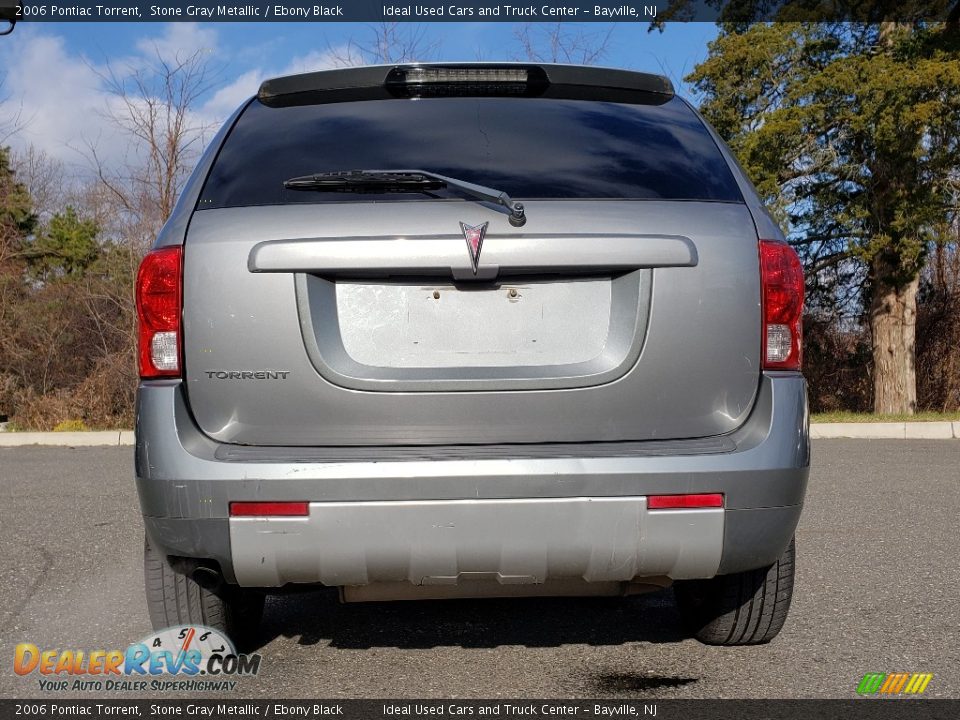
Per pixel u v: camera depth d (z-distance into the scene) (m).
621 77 3.16
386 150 2.83
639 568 2.60
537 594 2.93
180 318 2.65
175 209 2.83
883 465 8.86
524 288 2.68
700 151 2.95
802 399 2.71
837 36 19.33
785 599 3.21
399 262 2.60
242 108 3.12
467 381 2.62
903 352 20.83
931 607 3.95
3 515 6.29
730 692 3.01
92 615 3.92
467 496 2.53
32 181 25.89
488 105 2.99
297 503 2.53
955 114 16.47
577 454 2.57
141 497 2.64
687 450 2.61
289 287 2.62
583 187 2.73
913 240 18.50
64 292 21.23
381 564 2.56
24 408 17.53
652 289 2.65
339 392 2.61
